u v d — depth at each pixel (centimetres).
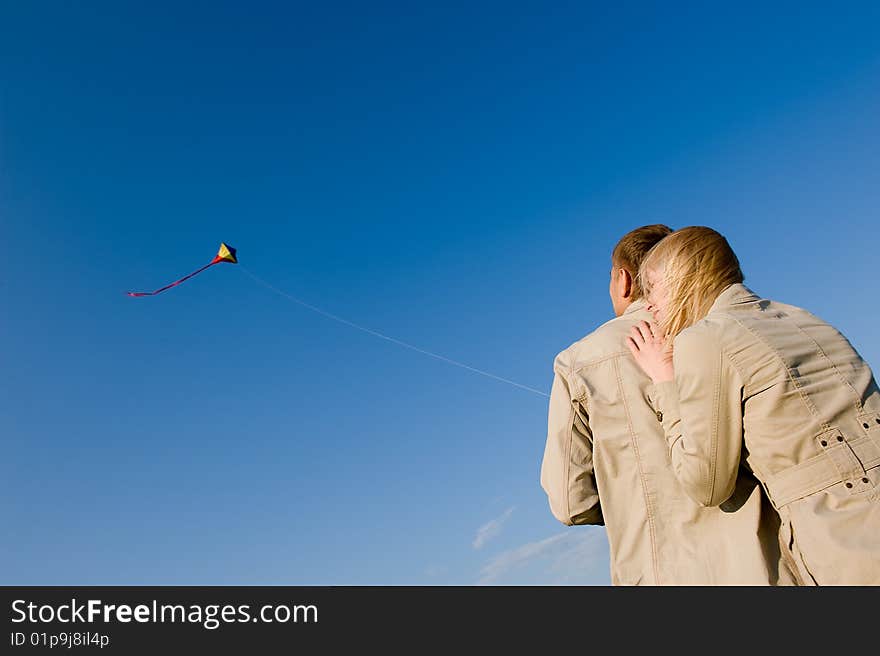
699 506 205
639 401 223
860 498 172
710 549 201
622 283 260
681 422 199
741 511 197
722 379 191
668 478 212
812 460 179
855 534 168
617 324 243
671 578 204
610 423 226
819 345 192
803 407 182
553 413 242
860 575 164
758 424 187
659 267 223
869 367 193
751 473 198
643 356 219
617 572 217
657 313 223
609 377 230
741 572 192
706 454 190
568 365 241
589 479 234
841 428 179
